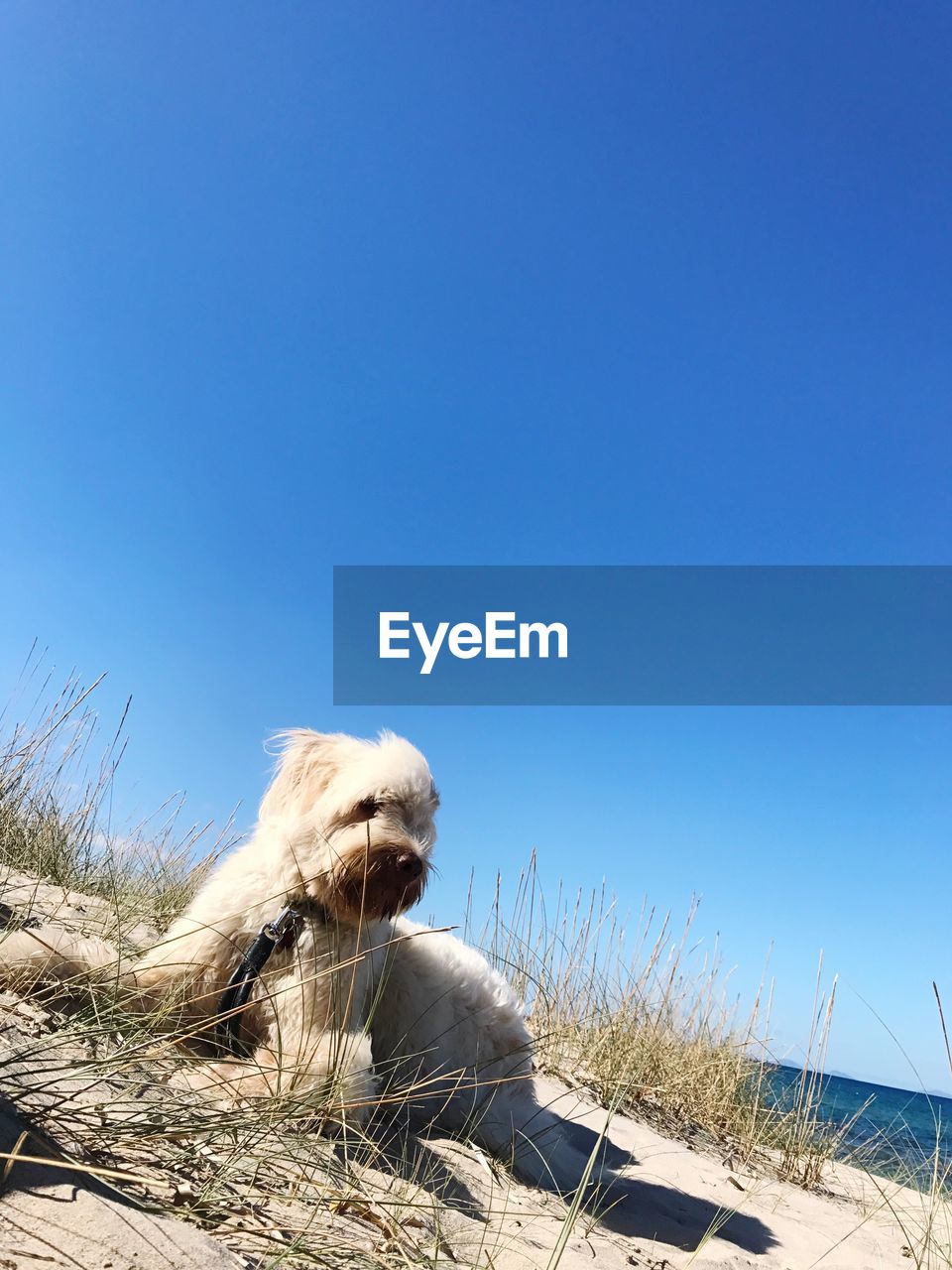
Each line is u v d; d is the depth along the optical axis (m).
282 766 1.12
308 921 1.00
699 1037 2.16
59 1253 0.46
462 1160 0.98
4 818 1.58
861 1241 1.28
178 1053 0.86
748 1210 1.27
